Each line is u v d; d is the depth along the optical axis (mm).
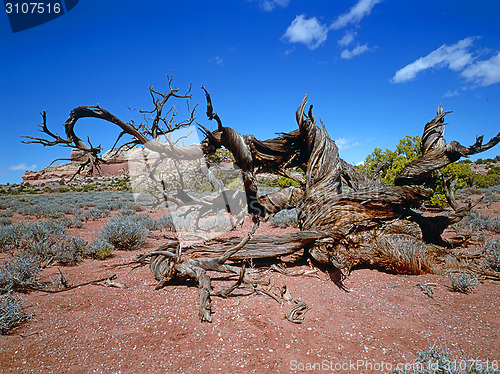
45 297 5660
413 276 6457
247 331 4262
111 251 9047
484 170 49469
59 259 8055
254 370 3396
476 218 11664
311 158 8031
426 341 3939
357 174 8852
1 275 5844
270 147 8203
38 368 3482
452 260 6621
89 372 3402
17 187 66625
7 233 9617
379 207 7020
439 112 8711
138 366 3498
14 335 4254
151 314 4875
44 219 17234
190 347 3898
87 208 25000
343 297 5453
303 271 6785
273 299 5383
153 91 7090
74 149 6555
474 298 5281
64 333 4293
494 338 3961
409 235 6879
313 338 4082
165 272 6160
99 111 6488
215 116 6887
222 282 6305
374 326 4379
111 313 4941
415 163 8258
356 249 6938
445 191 8195
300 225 8000
